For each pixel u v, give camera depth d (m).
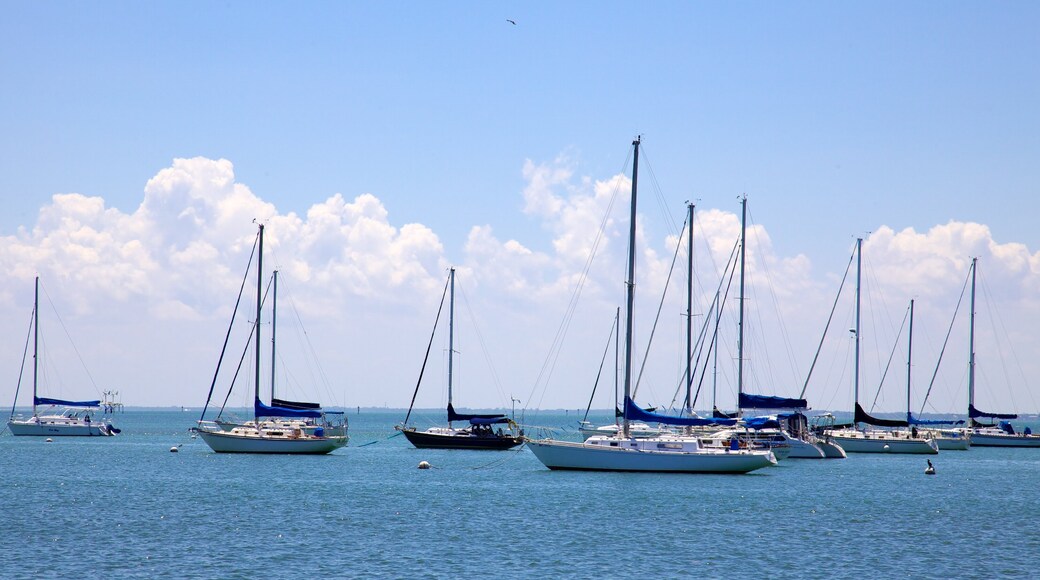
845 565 47.09
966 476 92.44
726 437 93.94
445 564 46.22
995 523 59.88
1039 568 46.81
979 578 44.75
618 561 47.28
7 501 66.44
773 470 93.25
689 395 108.81
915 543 52.72
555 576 44.12
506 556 48.09
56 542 50.59
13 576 43.19
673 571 45.44
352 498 68.62
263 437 108.75
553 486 75.75
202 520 58.03
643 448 83.94
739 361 109.88
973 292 145.12
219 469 92.00
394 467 95.00
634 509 63.50
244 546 50.00
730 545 51.53
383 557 47.59
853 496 72.56
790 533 55.25
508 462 103.44
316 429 112.62
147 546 49.78
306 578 43.34
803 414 115.38
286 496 69.62
